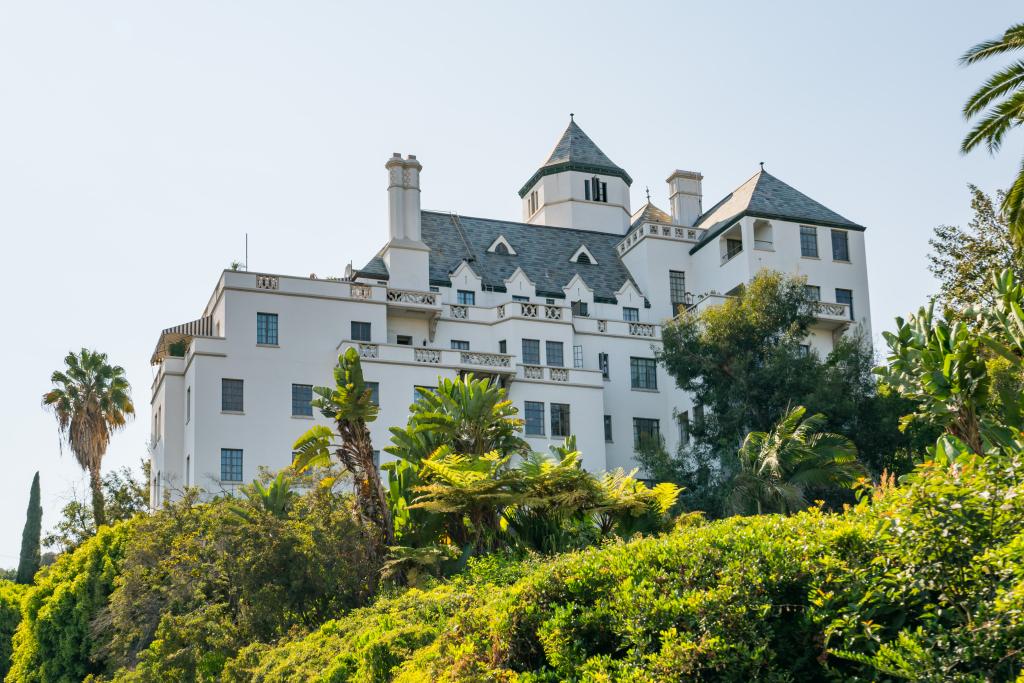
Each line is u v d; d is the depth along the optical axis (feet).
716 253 220.02
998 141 96.27
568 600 48.65
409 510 100.63
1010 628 32.19
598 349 205.16
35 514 229.25
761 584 39.75
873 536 38.78
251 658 83.92
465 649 52.24
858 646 36.76
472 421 108.99
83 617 133.90
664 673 39.40
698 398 170.50
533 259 226.99
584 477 96.02
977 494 35.76
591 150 263.70
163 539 113.80
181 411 179.32
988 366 102.73
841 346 164.86
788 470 128.77
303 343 177.68
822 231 217.97
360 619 79.36
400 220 205.26
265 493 112.16
